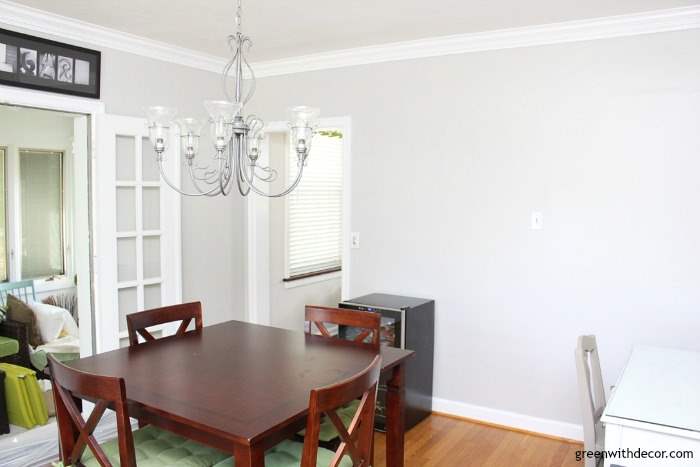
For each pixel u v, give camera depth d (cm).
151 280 387
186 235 417
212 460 213
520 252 350
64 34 327
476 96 357
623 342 323
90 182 354
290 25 331
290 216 516
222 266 450
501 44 345
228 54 407
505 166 351
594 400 251
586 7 294
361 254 407
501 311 358
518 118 345
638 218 316
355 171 405
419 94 376
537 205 343
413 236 386
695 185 301
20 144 559
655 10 297
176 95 401
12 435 332
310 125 231
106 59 353
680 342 310
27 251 570
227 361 239
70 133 594
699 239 302
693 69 299
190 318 299
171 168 393
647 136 311
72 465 207
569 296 337
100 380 181
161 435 231
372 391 196
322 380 215
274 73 432
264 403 191
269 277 486
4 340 448
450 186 370
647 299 316
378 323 276
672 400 200
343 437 187
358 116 400
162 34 354
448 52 363
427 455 319
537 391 349
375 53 384
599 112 323
